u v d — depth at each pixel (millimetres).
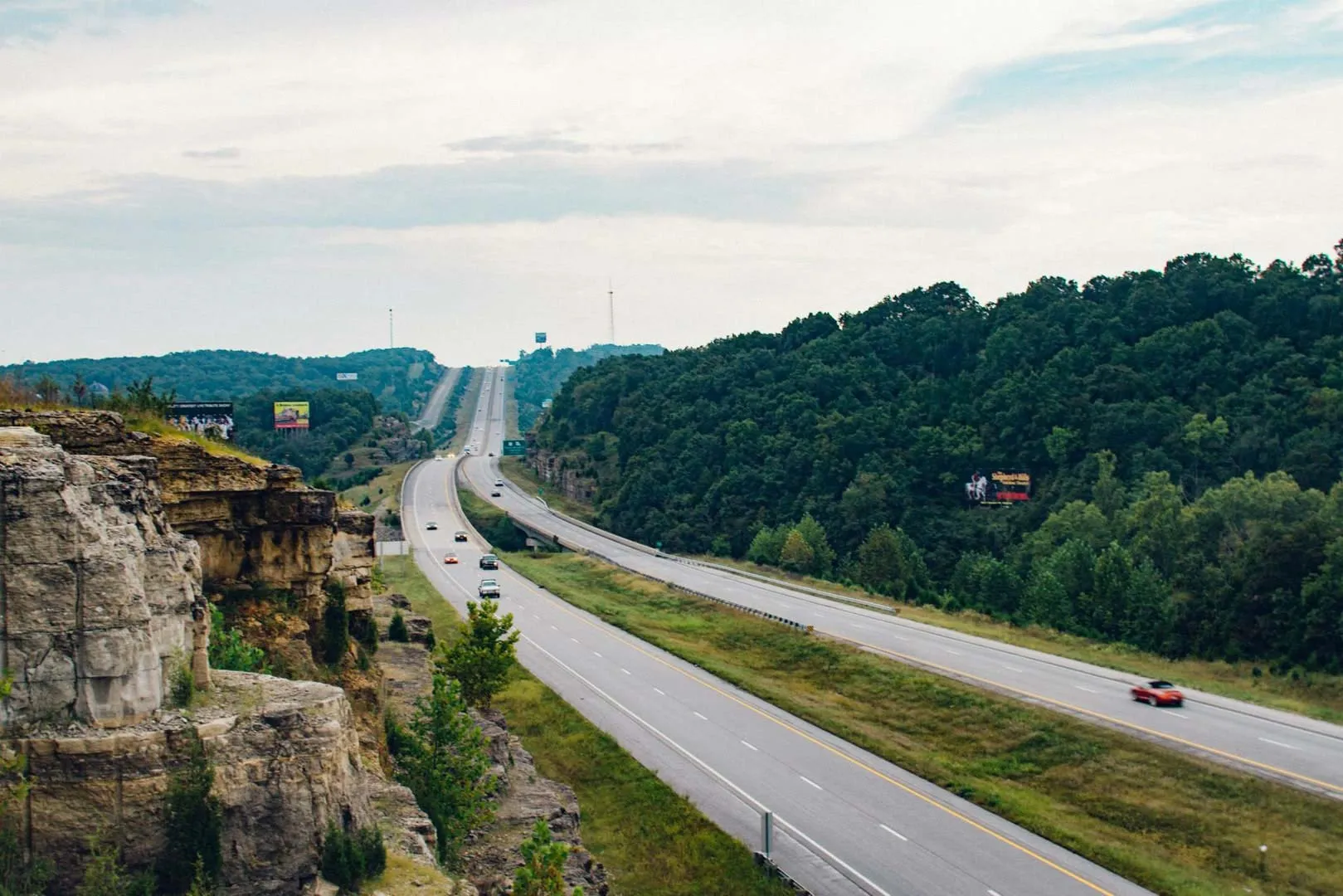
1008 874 39812
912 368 177000
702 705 63469
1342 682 69125
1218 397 135250
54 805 19969
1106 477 120750
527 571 119250
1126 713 57875
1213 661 77938
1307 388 128375
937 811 46625
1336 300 142750
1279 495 100375
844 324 198125
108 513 21781
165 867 20422
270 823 21609
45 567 20312
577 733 57375
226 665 30703
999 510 132375
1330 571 76250
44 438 21859
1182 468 124938
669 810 47062
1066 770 52219
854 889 38688
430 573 117562
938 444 142625
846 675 71125
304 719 22516
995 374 156750
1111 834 45125
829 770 51938
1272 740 52656
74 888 19875
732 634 85500
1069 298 174375
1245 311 152250
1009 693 62656
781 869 40531
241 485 35562
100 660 20547
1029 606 92000
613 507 167000
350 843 22469
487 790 41344
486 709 54156
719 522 149500
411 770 38750
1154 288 158875
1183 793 47625
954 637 80438
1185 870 40938
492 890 33906
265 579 37000
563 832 40781
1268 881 40281
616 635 84500
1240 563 85812
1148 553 100688
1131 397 139000
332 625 39656
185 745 20953
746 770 51906
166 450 34344
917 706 63844
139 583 21266
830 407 163750
